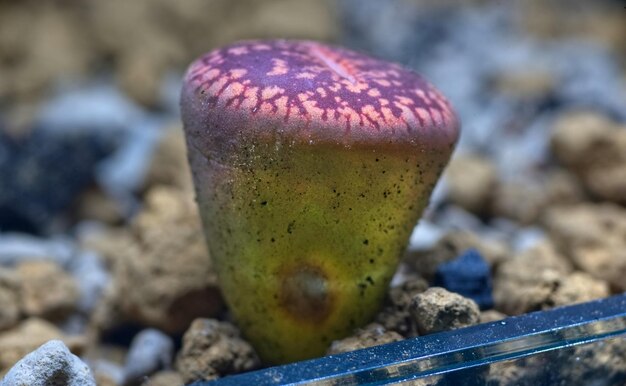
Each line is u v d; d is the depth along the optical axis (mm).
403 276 90
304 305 77
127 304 93
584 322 74
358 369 69
